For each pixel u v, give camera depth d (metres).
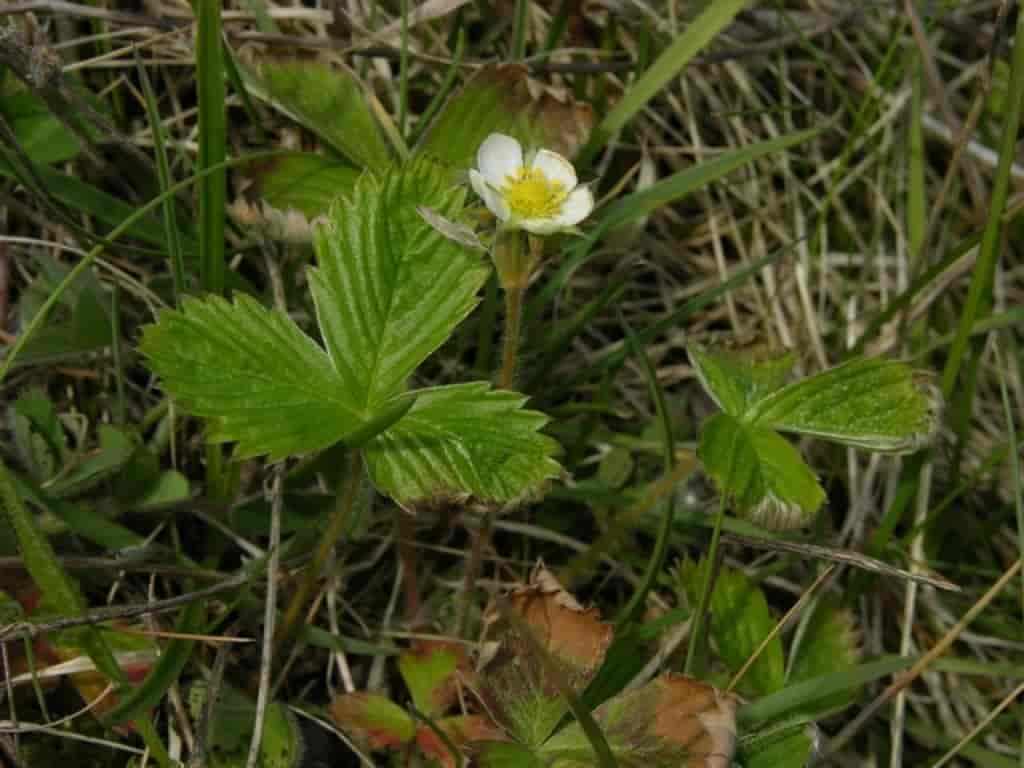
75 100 0.23
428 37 0.29
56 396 0.25
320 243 0.19
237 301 0.19
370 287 0.19
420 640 0.22
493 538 0.26
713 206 0.31
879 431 0.21
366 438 0.18
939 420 0.21
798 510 0.20
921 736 0.25
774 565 0.25
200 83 0.21
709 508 0.26
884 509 0.28
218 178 0.22
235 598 0.22
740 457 0.20
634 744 0.19
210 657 0.22
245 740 0.21
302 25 0.28
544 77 0.29
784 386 0.22
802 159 0.32
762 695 0.22
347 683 0.23
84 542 0.23
